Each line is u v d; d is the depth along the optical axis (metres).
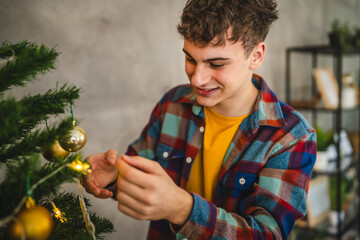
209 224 0.60
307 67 2.96
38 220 0.40
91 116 1.29
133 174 0.51
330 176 2.39
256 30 0.71
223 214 0.63
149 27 1.52
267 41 2.25
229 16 0.65
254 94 0.88
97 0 1.28
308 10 2.88
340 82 2.24
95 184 0.76
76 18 1.21
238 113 0.87
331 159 2.29
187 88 1.01
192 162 0.91
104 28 1.31
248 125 0.85
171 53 1.66
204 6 0.66
